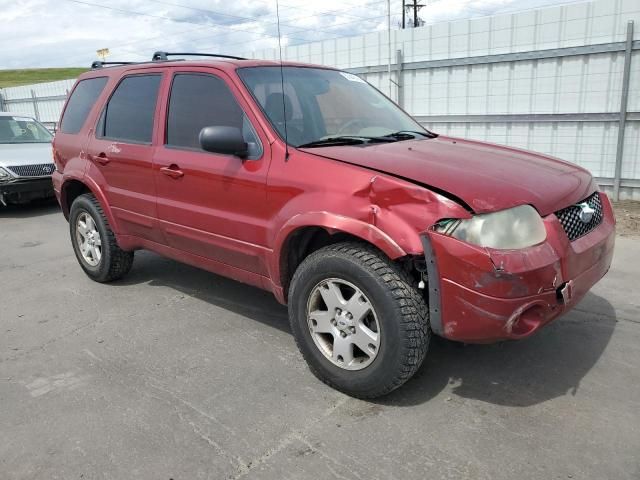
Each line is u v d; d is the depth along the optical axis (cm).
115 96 474
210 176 367
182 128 401
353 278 291
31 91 2186
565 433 276
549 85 880
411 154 325
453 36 965
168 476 250
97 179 477
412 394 314
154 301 472
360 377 300
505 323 264
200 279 526
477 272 258
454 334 275
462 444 268
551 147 903
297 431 281
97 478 250
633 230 677
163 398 316
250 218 347
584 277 296
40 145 992
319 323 319
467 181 279
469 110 980
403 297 279
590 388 317
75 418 297
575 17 830
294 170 320
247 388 325
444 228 266
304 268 315
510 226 264
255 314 438
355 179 292
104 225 489
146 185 426
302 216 309
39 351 381
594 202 329
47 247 682
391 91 1075
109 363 360
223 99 375
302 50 1202
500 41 912
